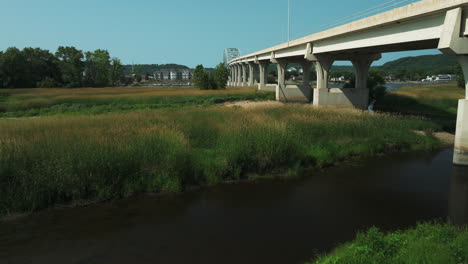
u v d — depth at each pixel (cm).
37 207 1181
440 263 642
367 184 1512
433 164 1841
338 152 1941
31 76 9450
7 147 1298
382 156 2011
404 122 2683
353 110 2964
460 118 1781
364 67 4094
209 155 1695
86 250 914
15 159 1231
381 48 3091
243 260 859
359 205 1260
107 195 1284
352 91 4100
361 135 2209
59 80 10162
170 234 1014
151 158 1420
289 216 1154
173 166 1431
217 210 1210
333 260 753
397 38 2391
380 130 2328
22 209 1161
